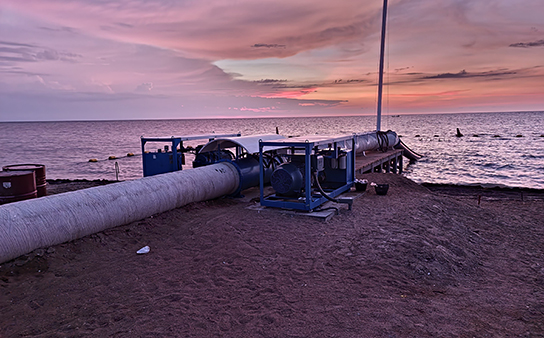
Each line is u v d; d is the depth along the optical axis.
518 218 11.49
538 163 34.62
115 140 86.19
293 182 9.99
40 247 6.50
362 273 6.16
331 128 151.88
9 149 60.72
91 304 5.23
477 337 4.39
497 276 6.74
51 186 15.58
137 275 6.18
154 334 4.43
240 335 4.37
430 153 44.59
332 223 8.94
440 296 5.57
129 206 8.11
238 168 11.59
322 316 4.77
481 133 84.56
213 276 6.12
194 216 9.55
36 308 5.13
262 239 7.82
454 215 10.79
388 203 11.08
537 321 4.85
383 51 27.03
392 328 4.48
